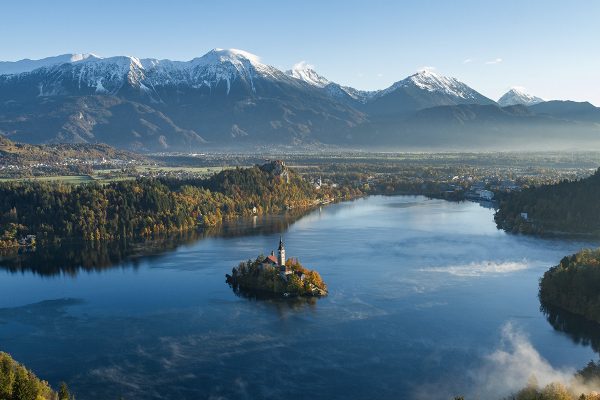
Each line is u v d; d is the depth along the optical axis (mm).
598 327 193500
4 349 181250
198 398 151250
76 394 153125
